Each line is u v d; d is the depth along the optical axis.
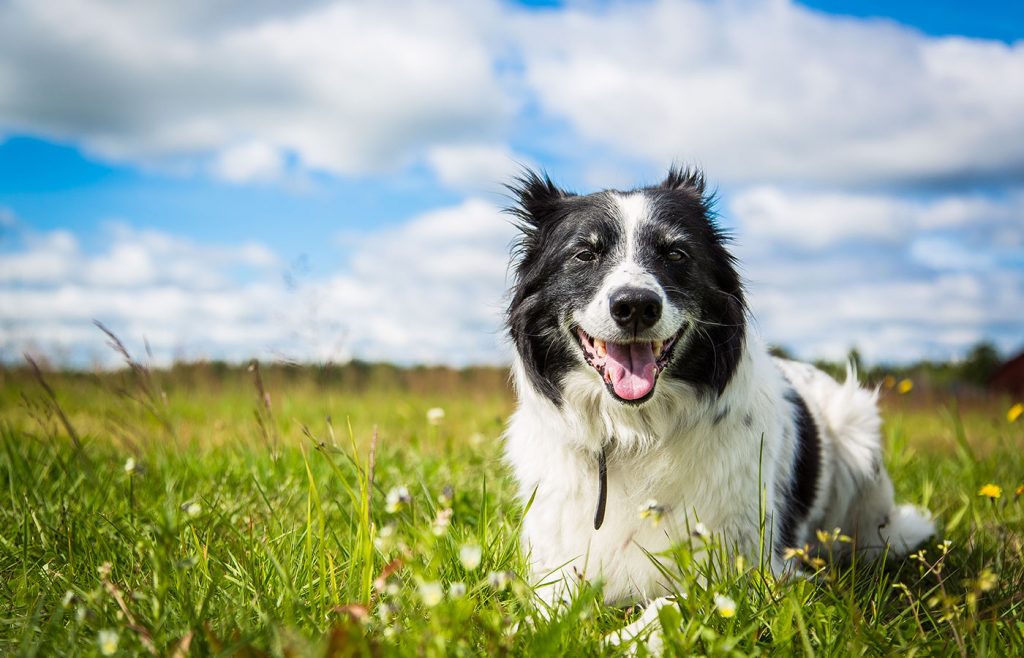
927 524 0.73
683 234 0.61
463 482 0.82
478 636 0.41
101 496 0.69
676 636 0.39
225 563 0.53
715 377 0.58
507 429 0.67
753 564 0.55
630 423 0.57
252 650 0.37
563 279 0.61
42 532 0.59
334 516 0.70
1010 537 0.66
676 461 0.56
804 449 0.67
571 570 0.57
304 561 0.49
